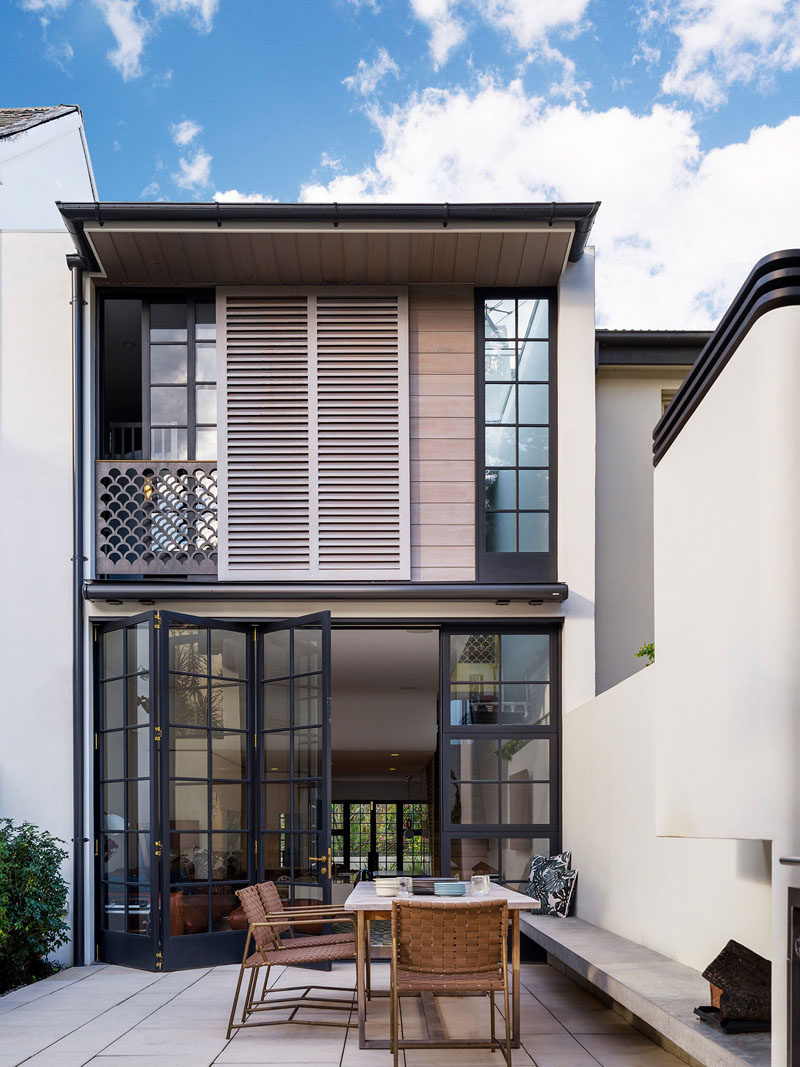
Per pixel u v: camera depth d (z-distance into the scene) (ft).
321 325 24.34
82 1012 17.42
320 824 21.47
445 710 24.11
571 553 24.03
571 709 23.65
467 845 23.68
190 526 23.81
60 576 23.56
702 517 10.82
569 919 21.24
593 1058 14.24
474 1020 16.83
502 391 24.63
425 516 24.16
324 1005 17.76
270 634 23.80
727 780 9.86
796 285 9.15
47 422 23.94
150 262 23.63
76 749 23.06
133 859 22.21
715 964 10.99
